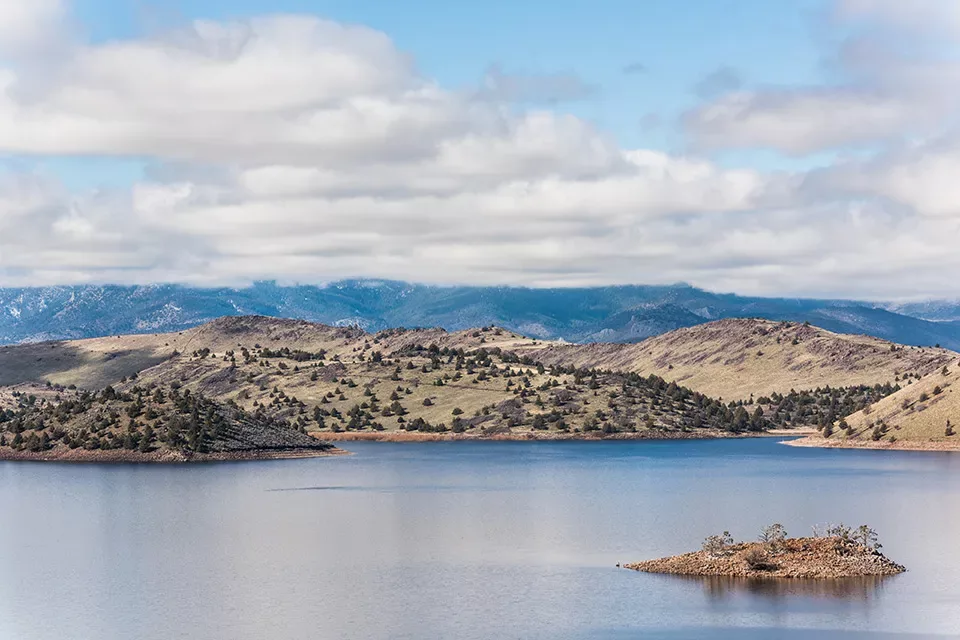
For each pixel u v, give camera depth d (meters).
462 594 127.31
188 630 114.31
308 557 156.38
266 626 115.00
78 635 113.62
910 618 111.25
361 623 115.19
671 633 108.06
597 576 135.00
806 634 106.75
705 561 135.75
